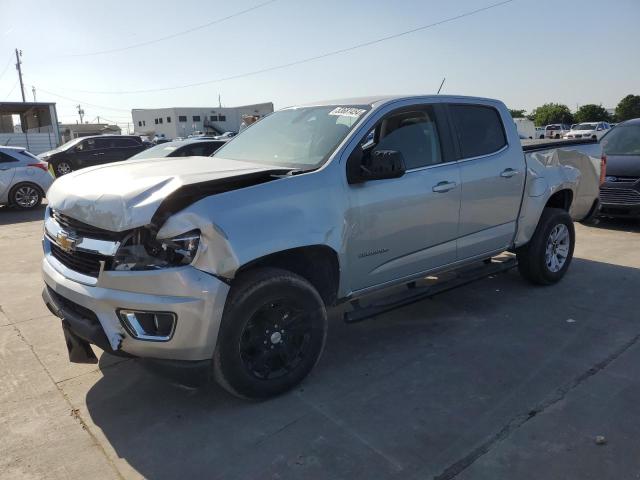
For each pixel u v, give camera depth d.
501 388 3.57
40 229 9.95
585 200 6.13
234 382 3.24
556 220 5.49
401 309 5.06
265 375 3.41
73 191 3.31
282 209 3.27
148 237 2.97
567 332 4.47
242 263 3.05
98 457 2.92
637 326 4.57
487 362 3.96
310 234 3.37
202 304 2.94
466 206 4.51
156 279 2.91
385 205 3.85
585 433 3.04
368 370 3.87
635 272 6.12
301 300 3.40
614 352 4.07
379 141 4.04
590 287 5.61
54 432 3.15
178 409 3.38
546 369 3.83
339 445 2.98
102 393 3.60
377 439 3.03
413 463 2.82
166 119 76.69
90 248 3.10
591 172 6.13
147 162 4.00
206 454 2.93
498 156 4.82
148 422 3.25
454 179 4.36
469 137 4.67
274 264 3.46
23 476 2.76
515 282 5.81
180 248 2.93
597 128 38.38
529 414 3.25
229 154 4.49
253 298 3.17
